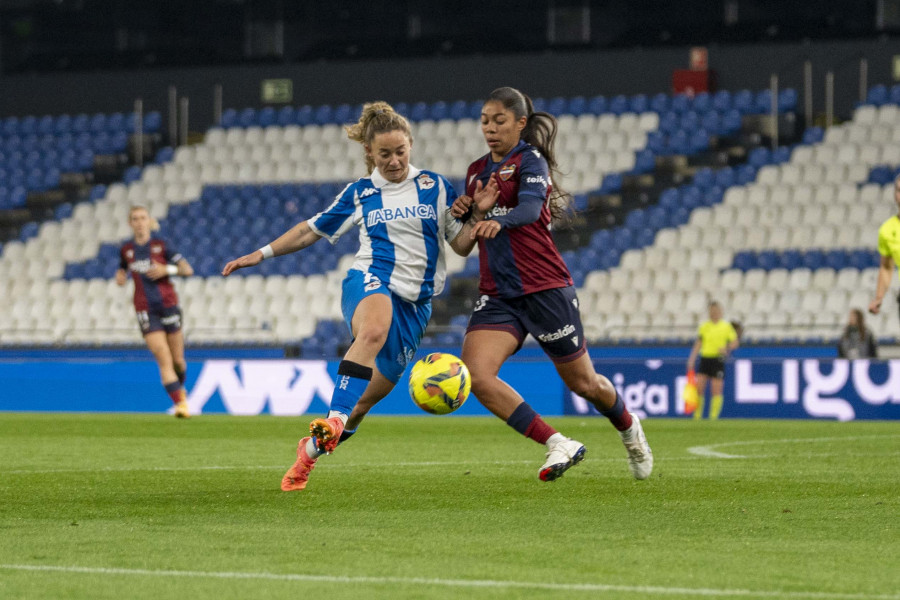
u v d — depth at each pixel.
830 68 74.94
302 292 70.38
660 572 12.52
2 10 95.69
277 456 27.98
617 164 74.00
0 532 15.34
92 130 84.81
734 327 50.84
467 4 91.38
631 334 61.00
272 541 14.56
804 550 13.97
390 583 11.91
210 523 16.16
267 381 54.09
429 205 18.58
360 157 78.12
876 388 48.16
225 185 78.56
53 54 91.69
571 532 15.34
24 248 77.31
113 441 33.34
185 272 43.88
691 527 15.80
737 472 23.14
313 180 78.00
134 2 96.94
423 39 85.62
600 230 70.19
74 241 77.00
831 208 66.88
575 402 52.28
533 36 90.44
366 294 18.30
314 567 12.82
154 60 87.69
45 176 83.00
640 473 20.66
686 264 66.50
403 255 18.52
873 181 67.88
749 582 11.98
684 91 76.81
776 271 64.31
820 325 57.50
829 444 31.45
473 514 17.05
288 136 80.38
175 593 11.45
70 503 18.33
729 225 68.25
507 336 18.61
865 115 71.69
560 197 19.06
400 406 54.28
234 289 71.25
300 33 92.75
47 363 58.00
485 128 18.61
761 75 76.19
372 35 92.38
